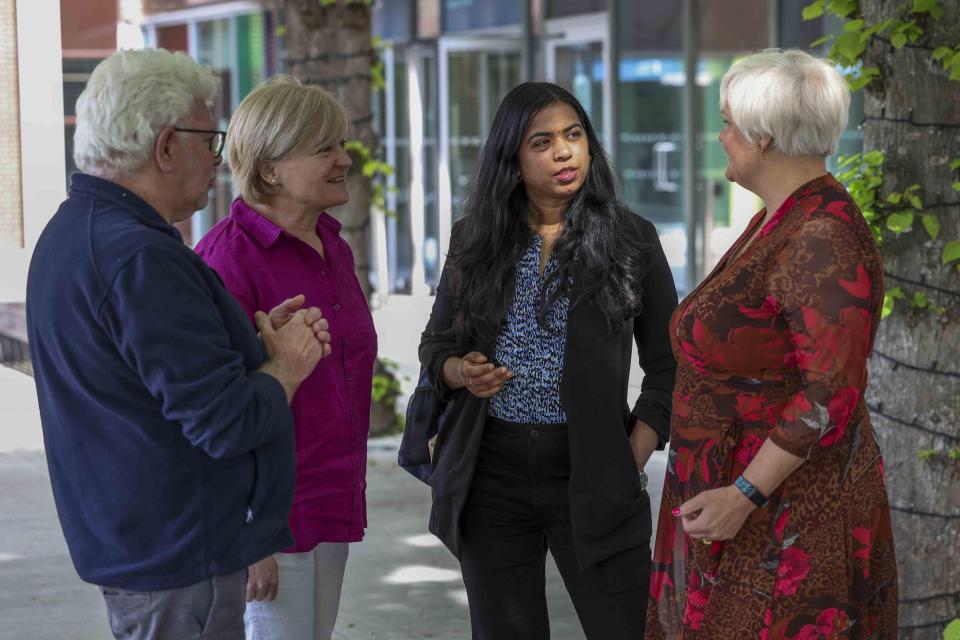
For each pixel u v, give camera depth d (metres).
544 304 3.29
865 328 2.63
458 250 3.46
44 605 5.33
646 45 12.76
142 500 2.54
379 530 6.43
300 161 3.22
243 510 2.64
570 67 13.87
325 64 8.07
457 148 15.09
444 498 3.42
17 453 8.25
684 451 2.88
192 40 15.38
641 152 12.87
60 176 9.88
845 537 2.77
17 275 9.90
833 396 2.62
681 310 2.89
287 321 2.80
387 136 15.23
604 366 3.25
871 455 2.83
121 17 13.80
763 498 2.70
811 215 2.69
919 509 4.03
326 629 3.37
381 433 8.61
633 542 3.29
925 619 4.04
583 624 3.40
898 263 3.97
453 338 3.48
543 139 3.28
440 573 5.75
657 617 3.02
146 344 2.45
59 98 9.84
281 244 3.27
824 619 2.76
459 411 3.44
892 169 3.96
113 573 2.57
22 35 9.65
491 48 14.74
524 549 3.42
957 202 3.93
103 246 2.49
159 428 2.53
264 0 15.28
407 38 15.14
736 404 2.79
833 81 2.73
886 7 3.96
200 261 2.59
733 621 2.80
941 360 3.97
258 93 3.27
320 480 3.24
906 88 3.92
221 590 2.63
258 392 2.60
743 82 2.75
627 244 3.30
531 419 3.33
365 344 3.37
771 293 2.70
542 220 3.39
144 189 2.61
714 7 11.89
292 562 3.22
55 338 2.53
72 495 2.59
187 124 2.62
